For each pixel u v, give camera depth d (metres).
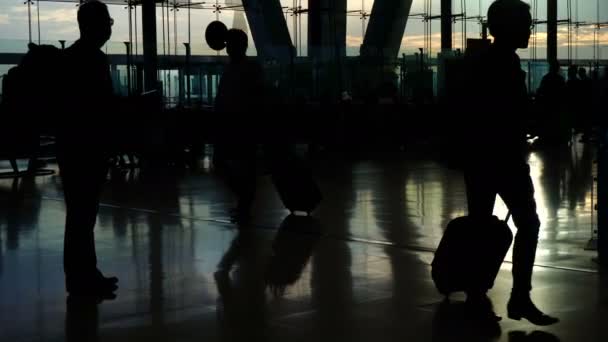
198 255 6.86
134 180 13.12
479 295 4.95
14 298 5.42
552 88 19.59
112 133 5.54
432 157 17.20
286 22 20.19
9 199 10.86
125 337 4.48
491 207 4.97
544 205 9.58
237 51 8.82
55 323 4.79
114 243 7.45
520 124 4.68
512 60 4.68
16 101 5.44
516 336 4.39
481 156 4.71
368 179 12.88
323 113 19.38
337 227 8.25
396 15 22.23
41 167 15.54
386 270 6.16
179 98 17.95
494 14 4.67
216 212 9.44
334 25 20.97
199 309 5.07
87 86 5.35
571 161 15.38
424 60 20.66
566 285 5.55
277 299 5.30
